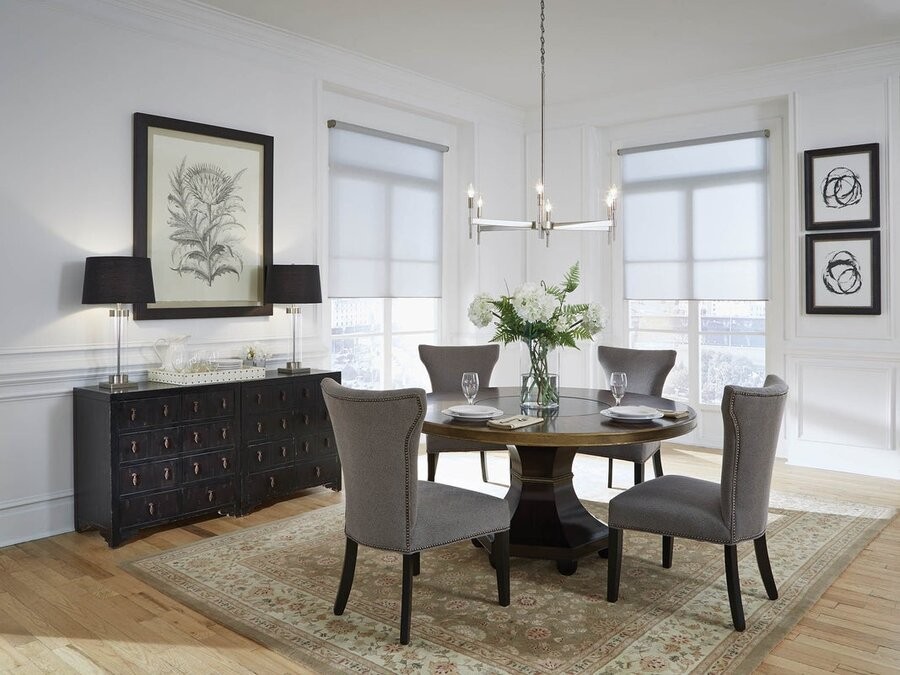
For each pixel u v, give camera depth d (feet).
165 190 13.91
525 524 11.19
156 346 13.39
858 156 17.02
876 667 8.09
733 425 8.87
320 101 16.76
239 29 14.97
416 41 16.33
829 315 17.56
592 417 10.77
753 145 19.11
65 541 12.34
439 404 12.01
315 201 16.74
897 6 14.58
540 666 8.09
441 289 20.84
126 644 8.66
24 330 12.23
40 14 12.29
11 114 12.00
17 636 8.86
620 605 9.73
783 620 9.25
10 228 12.05
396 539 8.69
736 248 19.42
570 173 21.62
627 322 21.52
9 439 12.12
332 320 18.11
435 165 20.51
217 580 10.59
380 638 8.77
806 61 17.61
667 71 18.58
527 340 11.31
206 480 13.10
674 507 9.46
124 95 13.39
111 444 11.85
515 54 17.22
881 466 17.01
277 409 14.20
